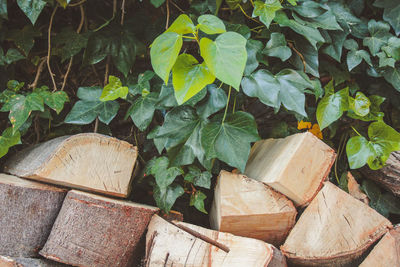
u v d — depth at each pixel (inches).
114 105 60.3
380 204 67.1
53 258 44.2
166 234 46.5
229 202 48.8
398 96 69.1
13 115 57.2
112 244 45.9
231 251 44.4
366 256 48.7
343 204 49.4
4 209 43.7
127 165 52.9
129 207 46.0
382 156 58.6
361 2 68.0
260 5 54.7
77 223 44.3
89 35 66.2
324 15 60.1
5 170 62.2
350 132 68.9
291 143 51.1
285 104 54.0
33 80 70.4
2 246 43.8
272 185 48.8
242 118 52.3
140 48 65.3
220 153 50.9
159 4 58.3
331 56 63.5
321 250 48.0
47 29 70.4
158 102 53.4
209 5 59.7
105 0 69.3
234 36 43.3
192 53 68.6
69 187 50.1
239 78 40.7
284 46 56.9
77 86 71.5
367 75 69.3
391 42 64.1
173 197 56.4
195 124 53.4
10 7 68.7
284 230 50.7
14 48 69.3
